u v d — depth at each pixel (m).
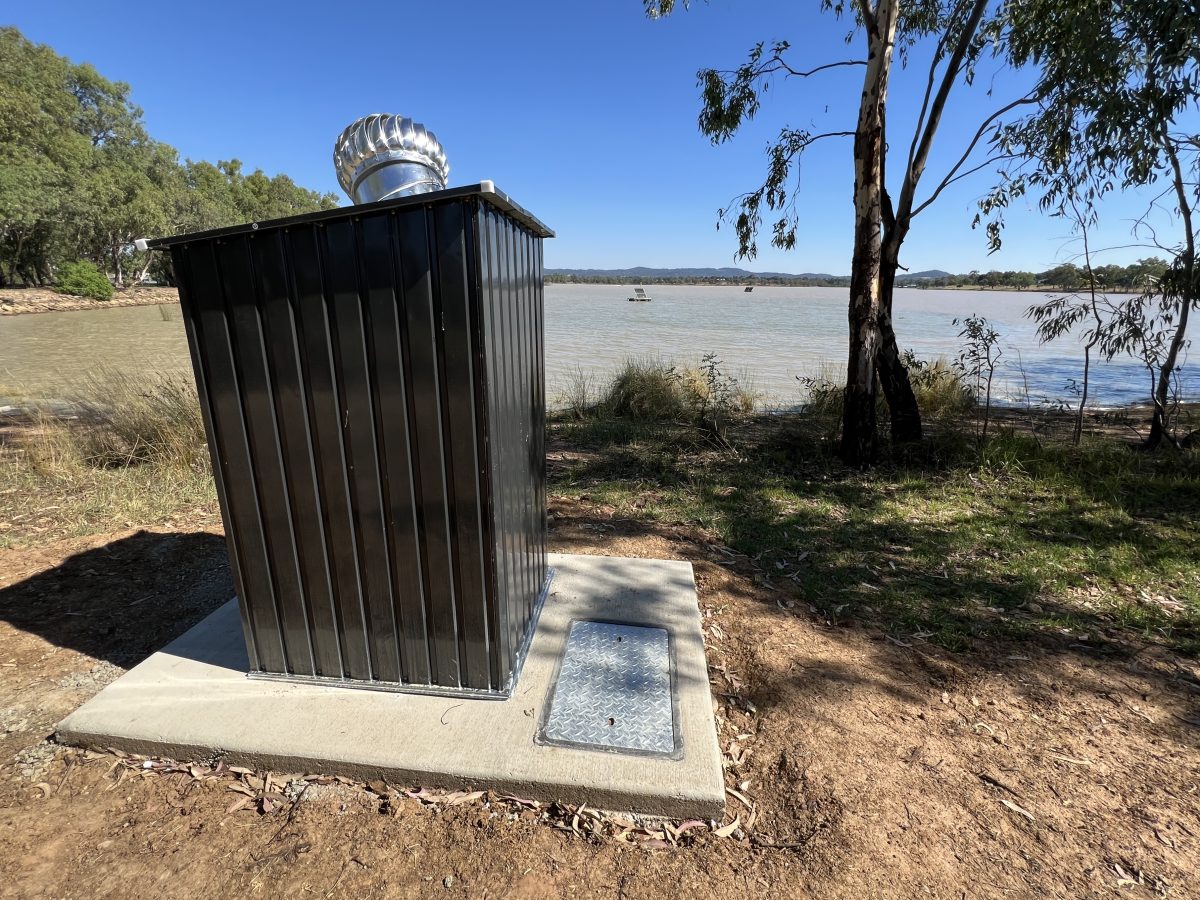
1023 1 5.59
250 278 1.78
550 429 7.25
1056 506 4.49
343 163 2.28
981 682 2.37
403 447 1.85
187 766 1.88
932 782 1.86
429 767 1.78
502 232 1.86
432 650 2.06
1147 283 5.90
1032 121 5.75
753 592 3.12
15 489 4.49
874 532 3.97
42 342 17.53
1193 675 2.44
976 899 1.49
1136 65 4.79
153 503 4.25
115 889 1.49
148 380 6.79
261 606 2.10
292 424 1.89
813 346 17.98
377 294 1.72
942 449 5.75
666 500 4.61
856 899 1.49
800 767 1.91
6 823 1.67
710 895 1.50
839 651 2.57
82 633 2.66
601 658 2.31
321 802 1.75
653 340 19.36
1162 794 1.82
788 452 6.05
